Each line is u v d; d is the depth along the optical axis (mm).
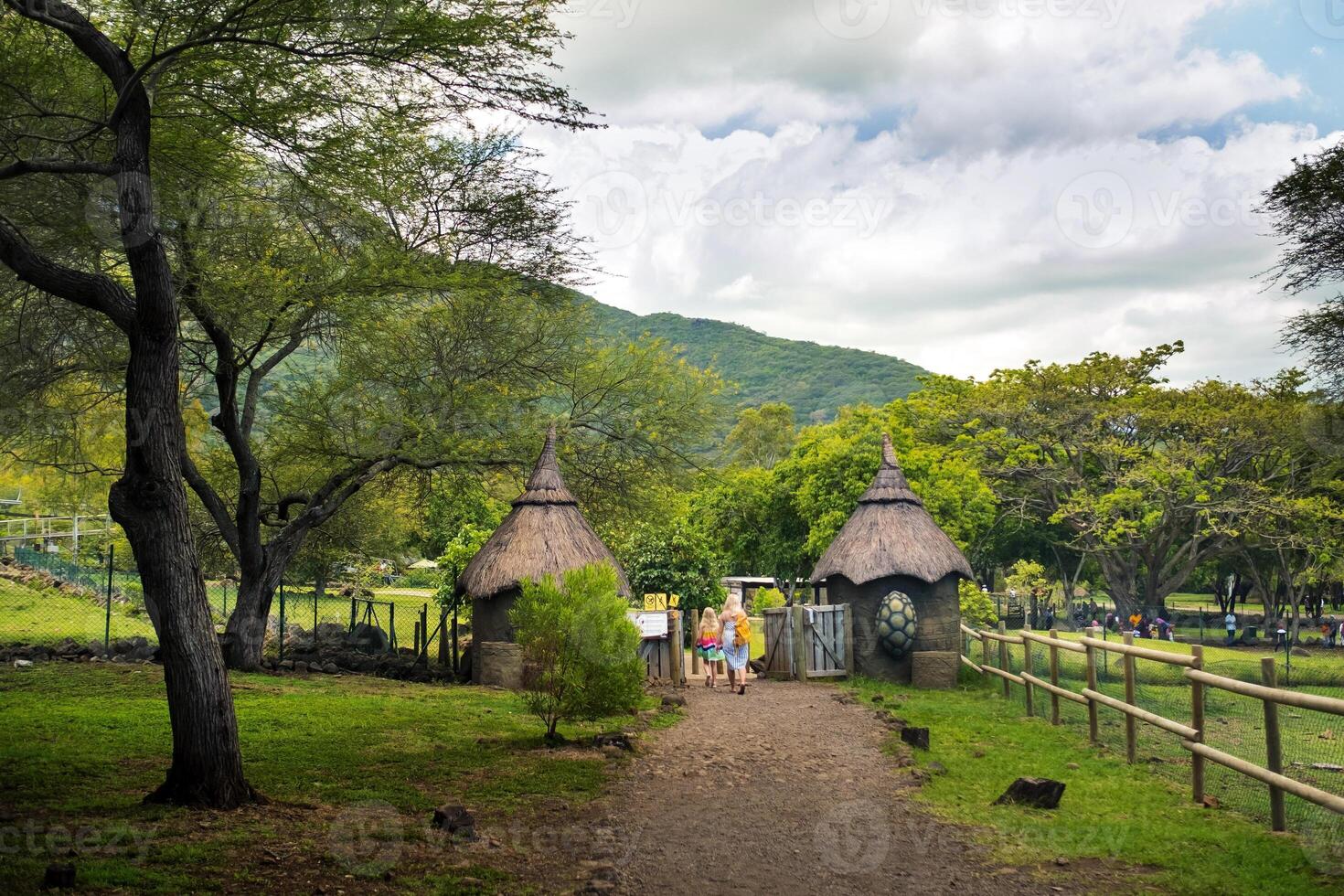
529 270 22156
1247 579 58938
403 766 10570
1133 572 47625
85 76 12023
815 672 20984
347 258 17828
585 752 11852
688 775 10789
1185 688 14727
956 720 14930
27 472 22453
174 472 8195
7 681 15070
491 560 19234
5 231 8039
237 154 14234
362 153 12289
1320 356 23219
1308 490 44281
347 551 26172
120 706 13188
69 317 13641
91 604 26047
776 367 176000
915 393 52500
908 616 20547
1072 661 20859
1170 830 8445
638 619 21766
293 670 19422
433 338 21594
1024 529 56125
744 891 6934
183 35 10422
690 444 24875
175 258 15891
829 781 10586
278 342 18688
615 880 7094
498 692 17688
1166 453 45531
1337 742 10859
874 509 21750
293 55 10586
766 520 46000
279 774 9812
